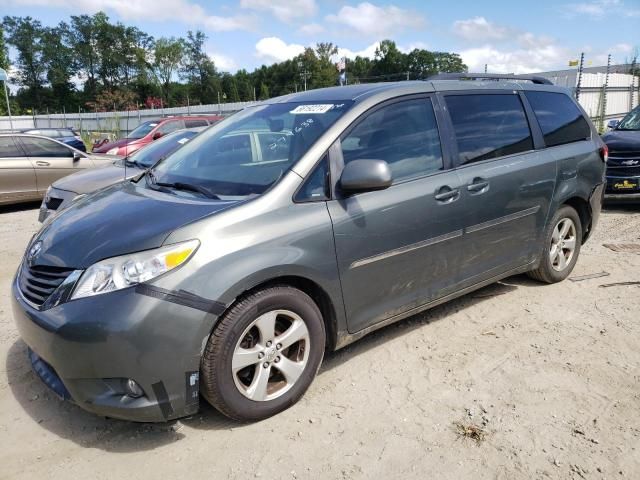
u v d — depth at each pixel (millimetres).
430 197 3488
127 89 89188
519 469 2486
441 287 3721
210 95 88875
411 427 2816
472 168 3807
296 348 3033
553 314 4203
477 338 3828
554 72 21375
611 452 2582
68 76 94750
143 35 96562
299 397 3027
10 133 9969
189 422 2908
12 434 2838
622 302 4387
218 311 2600
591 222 5074
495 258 4082
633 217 7609
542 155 4363
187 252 2572
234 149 3553
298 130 3326
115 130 33656
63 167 10180
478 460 2555
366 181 2992
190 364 2582
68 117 45438
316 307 3023
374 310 3344
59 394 2691
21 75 93312
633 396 3037
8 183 9633
